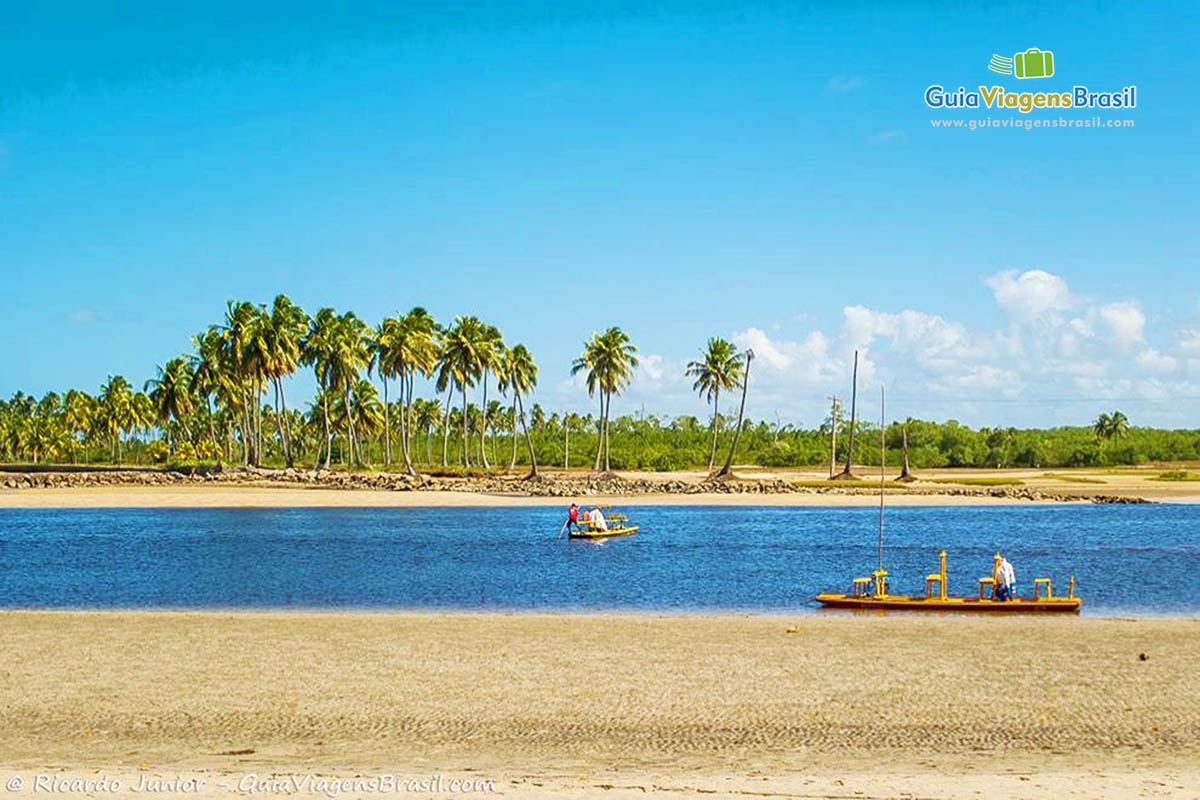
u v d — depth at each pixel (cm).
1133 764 1474
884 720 1733
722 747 1584
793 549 5031
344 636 2528
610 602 3256
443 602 3262
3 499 8431
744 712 1789
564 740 1630
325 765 1495
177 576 3941
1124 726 1688
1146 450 19212
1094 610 3067
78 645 2427
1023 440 18675
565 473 12450
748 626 2666
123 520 6850
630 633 2556
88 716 1794
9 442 17638
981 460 18062
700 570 4147
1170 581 3778
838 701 1859
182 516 7194
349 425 13075
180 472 10719
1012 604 2991
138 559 4550
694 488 9681
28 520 6881
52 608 3164
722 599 3316
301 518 7031
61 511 7662
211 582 3762
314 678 2066
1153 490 10169
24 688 1998
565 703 1859
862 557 4662
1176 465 18162
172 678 2073
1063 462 18038
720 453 16750
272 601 3291
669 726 1706
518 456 16450
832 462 11862
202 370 11894
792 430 18975
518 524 6556
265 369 10750
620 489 9638
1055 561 4481
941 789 1345
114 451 17862
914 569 4216
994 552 4869
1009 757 1518
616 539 5562
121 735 1677
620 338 11575
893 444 18200
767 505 8531
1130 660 2198
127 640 2489
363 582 3753
